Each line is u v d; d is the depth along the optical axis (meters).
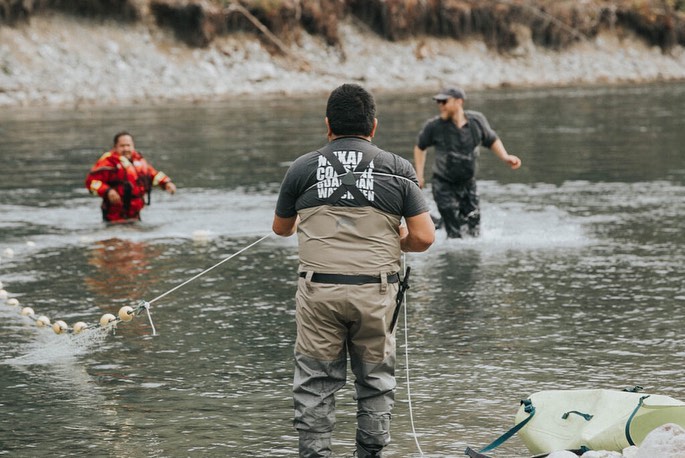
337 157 11.18
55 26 77.25
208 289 20.48
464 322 17.75
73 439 12.37
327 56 90.31
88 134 51.59
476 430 12.57
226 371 15.11
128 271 22.19
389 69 92.44
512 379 14.51
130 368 15.30
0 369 15.30
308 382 11.21
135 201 28.48
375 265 11.04
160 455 11.85
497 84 95.88
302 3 90.44
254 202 31.48
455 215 25.67
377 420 11.30
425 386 14.29
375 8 95.69
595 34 112.12
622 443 10.64
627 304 18.86
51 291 20.36
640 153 44.19
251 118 60.75
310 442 11.18
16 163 41.09
